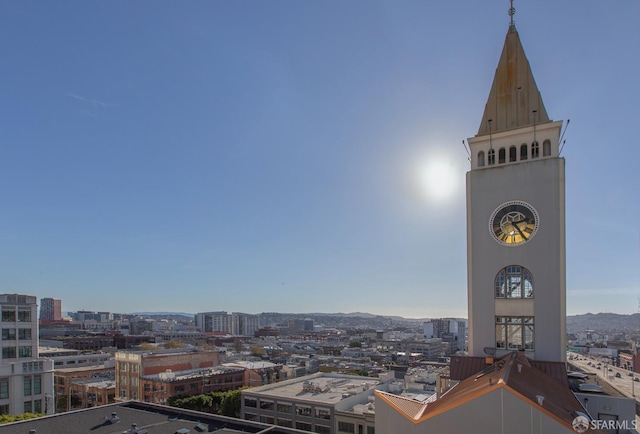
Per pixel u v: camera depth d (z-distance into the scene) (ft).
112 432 122.93
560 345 165.17
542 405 103.81
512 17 198.18
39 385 364.58
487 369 157.58
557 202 171.53
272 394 370.73
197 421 137.08
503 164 182.91
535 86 188.03
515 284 175.94
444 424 112.06
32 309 386.11
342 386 403.34
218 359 584.40
